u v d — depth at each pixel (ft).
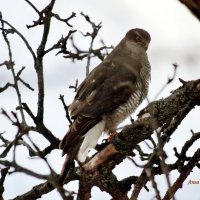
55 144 37.01
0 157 28.27
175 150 33.27
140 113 33.65
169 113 32.99
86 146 37.73
